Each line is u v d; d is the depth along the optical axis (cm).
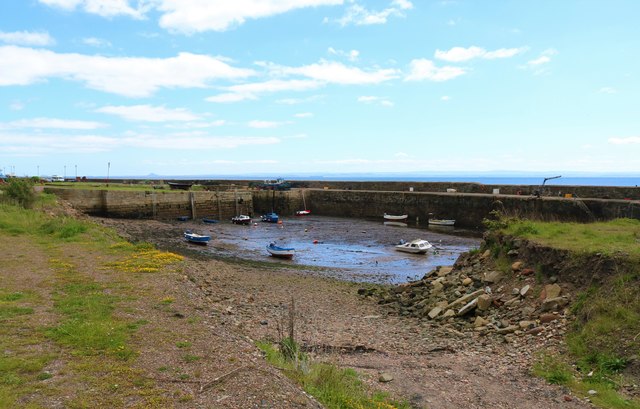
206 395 643
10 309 1011
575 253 1412
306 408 638
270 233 4666
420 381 970
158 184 7938
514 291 1544
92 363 735
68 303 1084
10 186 3319
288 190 6744
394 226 5222
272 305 1772
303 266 3006
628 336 1016
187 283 1535
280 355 929
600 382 938
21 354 753
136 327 948
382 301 1919
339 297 2048
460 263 2042
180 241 3991
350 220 5872
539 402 872
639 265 1185
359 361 1107
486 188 5625
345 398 743
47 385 645
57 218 2928
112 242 2262
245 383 692
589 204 3938
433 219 5247
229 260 3159
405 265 3089
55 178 9075
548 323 1279
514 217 2052
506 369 1056
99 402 602
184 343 863
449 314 1571
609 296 1159
